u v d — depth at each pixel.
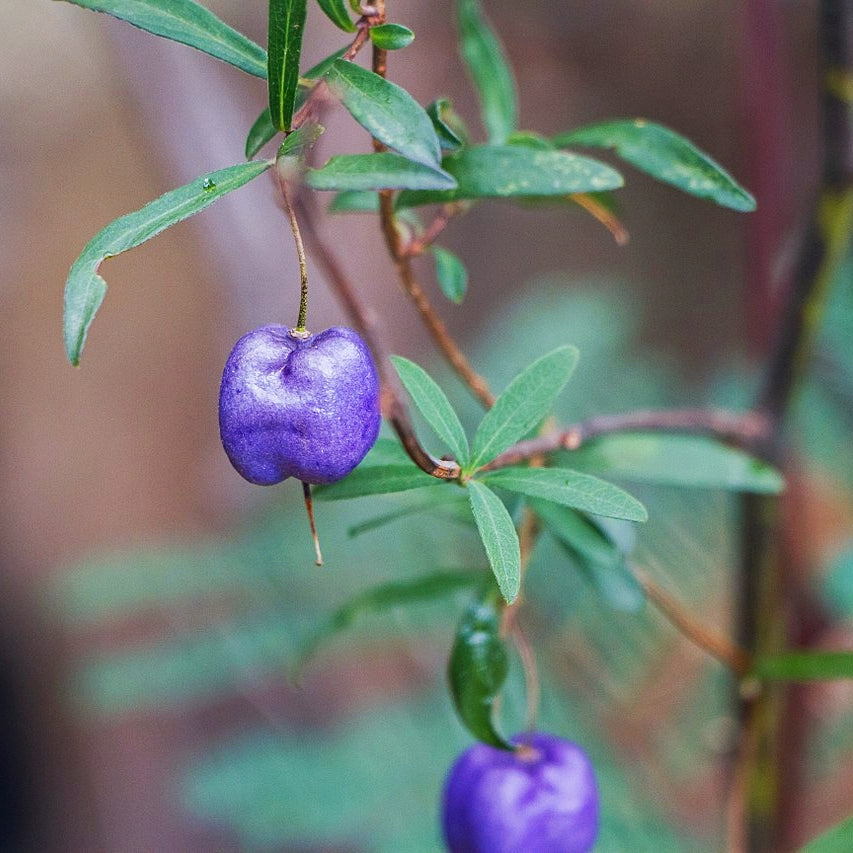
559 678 0.68
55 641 1.14
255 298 0.76
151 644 0.73
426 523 0.71
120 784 1.15
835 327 0.70
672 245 1.28
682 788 0.67
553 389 0.44
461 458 0.44
